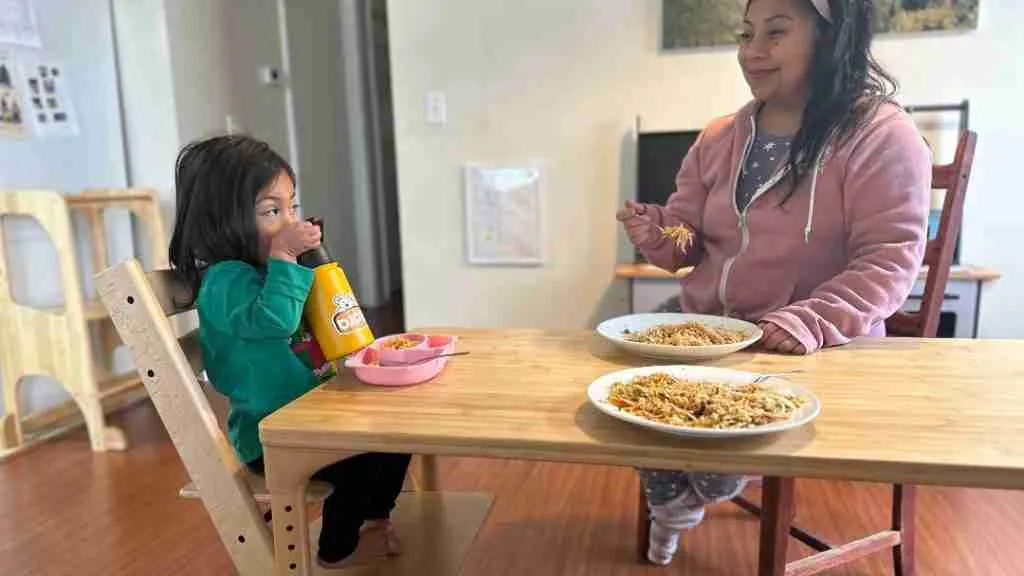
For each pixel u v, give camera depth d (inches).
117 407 108.6
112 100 114.5
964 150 50.5
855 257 47.4
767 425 30.1
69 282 90.0
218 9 126.4
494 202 111.0
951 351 43.2
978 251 99.8
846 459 28.5
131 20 113.8
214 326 43.1
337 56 171.6
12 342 93.7
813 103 48.9
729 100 102.5
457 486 79.4
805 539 60.1
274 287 40.6
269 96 143.7
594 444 30.9
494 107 109.1
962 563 62.4
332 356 42.6
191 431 39.8
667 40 102.5
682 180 59.1
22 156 100.0
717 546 65.8
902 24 95.7
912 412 33.1
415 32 109.3
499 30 107.0
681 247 56.4
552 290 112.1
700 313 56.2
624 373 38.1
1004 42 94.3
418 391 38.4
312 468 35.1
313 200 161.2
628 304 102.3
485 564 63.8
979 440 29.8
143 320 39.0
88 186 110.7
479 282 114.2
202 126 122.6
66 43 106.4
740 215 52.4
